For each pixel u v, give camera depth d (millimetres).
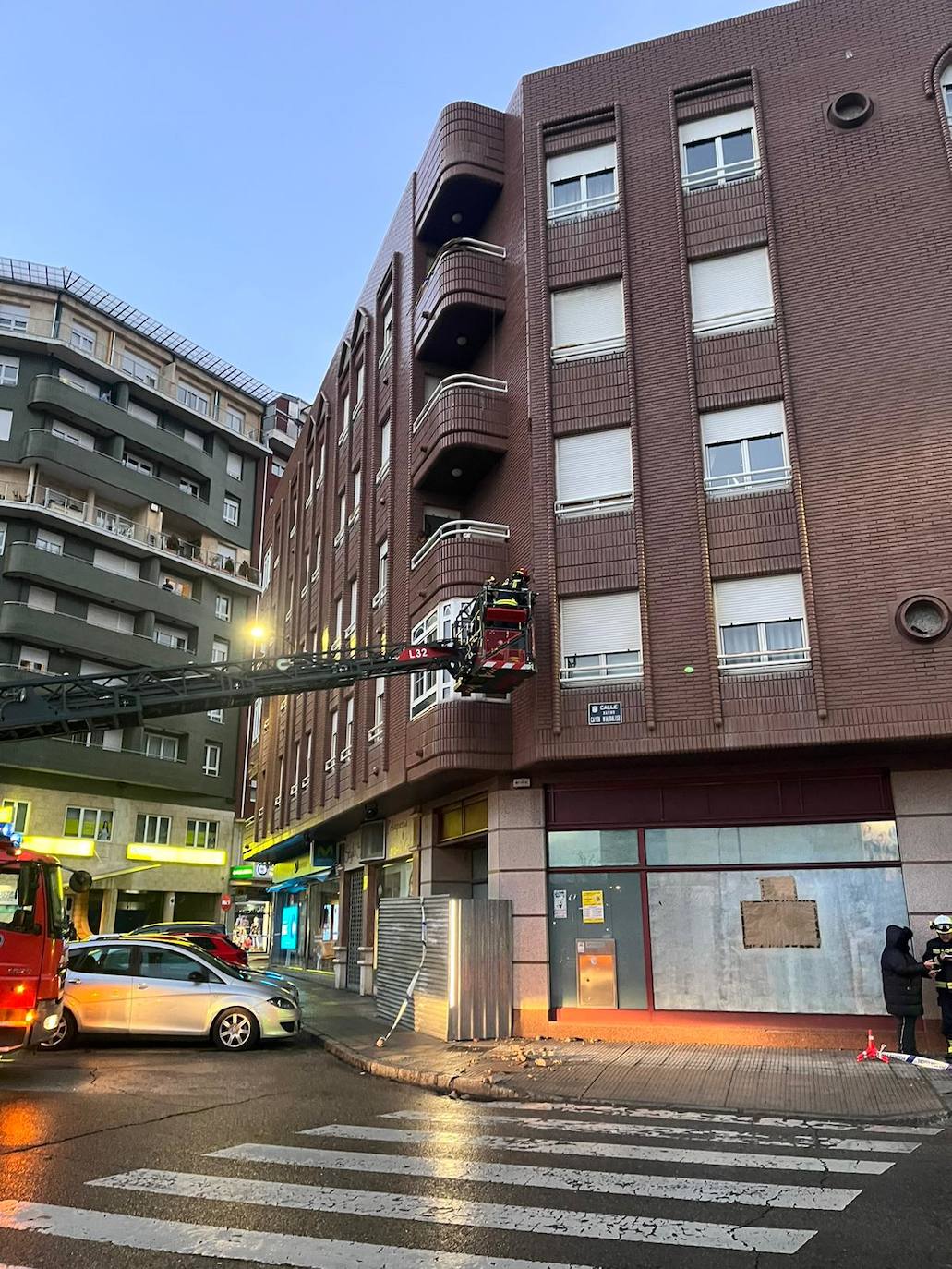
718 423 14023
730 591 13305
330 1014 16891
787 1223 5246
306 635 28016
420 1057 11398
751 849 13031
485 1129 7816
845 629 12516
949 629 12039
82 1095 9141
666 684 13086
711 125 15234
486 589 13203
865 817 12648
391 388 20453
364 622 20875
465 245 17016
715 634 13070
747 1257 4727
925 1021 11648
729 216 14641
